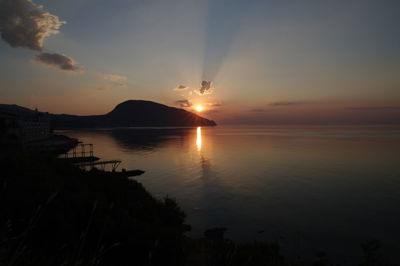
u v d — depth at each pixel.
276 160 77.44
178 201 36.34
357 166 64.25
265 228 25.88
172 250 8.48
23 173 10.74
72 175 16.06
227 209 32.41
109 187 15.84
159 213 15.24
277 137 193.00
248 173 57.62
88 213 8.84
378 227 25.92
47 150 84.62
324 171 58.38
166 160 79.56
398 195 38.03
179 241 9.41
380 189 41.72
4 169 10.55
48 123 131.50
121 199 14.52
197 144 136.75
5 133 73.25
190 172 59.72
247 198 37.56
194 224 27.14
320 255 19.88
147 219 13.13
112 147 118.56
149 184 47.50
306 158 80.50
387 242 22.41
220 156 88.50
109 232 8.08
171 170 62.41
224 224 27.11
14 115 103.00
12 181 9.34
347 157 80.75
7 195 7.65
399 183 45.69
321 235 23.98
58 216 7.28
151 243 8.23
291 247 21.38
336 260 19.08
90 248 7.16
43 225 6.62
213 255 9.99
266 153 95.31
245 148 114.31
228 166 67.81
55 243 6.27
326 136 194.62
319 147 112.44
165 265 8.02
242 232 24.86
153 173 58.56
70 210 8.45
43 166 13.95
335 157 81.31
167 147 120.44
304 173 56.47
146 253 7.84
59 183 11.52
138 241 8.10
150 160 79.50
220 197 38.28
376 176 51.94
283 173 56.97
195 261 10.16
